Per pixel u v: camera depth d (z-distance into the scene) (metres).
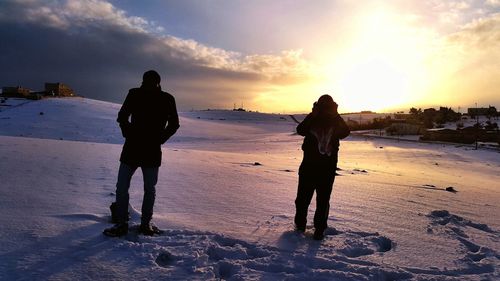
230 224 5.51
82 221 4.90
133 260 3.91
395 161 41.75
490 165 41.56
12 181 7.13
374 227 5.98
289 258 4.33
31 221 4.70
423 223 6.50
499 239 5.91
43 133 76.62
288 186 9.98
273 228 5.47
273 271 4.02
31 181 7.32
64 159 11.23
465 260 4.71
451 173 31.00
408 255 4.77
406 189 11.77
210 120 151.38
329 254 4.57
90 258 3.86
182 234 4.82
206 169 12.84
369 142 70.69
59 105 105.94
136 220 5.29
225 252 4.36
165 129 4.82
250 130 123.50
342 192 9.62
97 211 5.53
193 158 18.30
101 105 116.00
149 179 4.77
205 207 6.54
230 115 177.25
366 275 4.01
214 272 3.85
